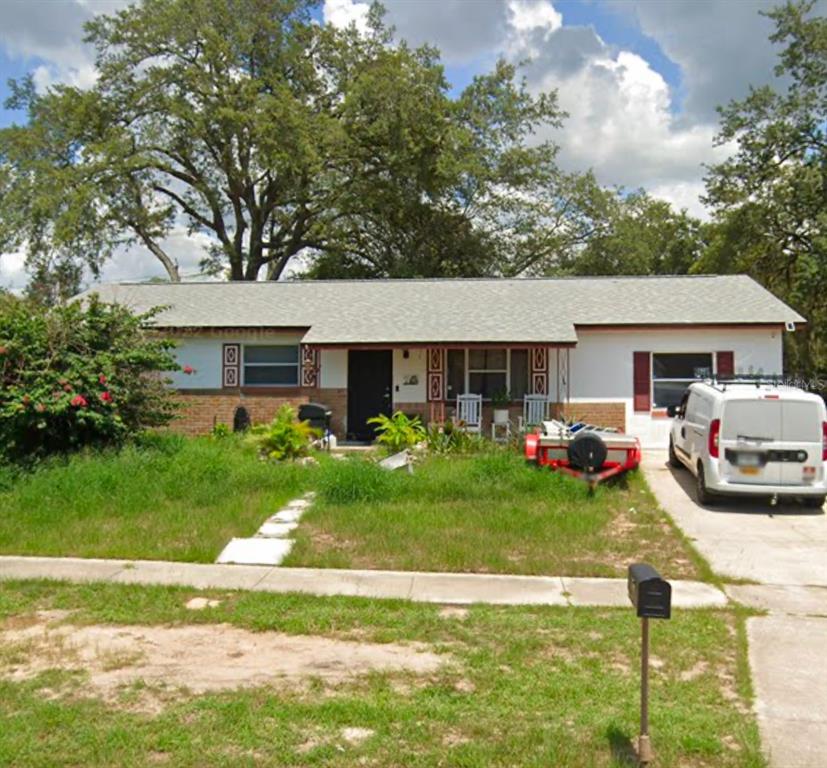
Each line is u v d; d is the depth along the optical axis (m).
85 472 12.14
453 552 9.01
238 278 38.84
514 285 22.11
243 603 7.34
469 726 4.75
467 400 18.42
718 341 18.72
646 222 47.12
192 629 6.69
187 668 5.77
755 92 30.81
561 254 40.28
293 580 8.16
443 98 35.28
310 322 19.91
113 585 7.90
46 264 31.50
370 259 40.41
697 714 4.94
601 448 12.56
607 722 4.80
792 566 8.75
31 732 4.63
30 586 7.85
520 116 36.56
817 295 29.86
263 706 5.02
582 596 7.62
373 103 34.66
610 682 5.46
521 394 19.30
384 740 4.56
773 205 31.16
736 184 31.95
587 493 12.09
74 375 13.48
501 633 6.48
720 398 11.66
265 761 4.32
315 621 6.80
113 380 14.19
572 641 6.29
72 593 7.64
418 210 37.50
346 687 5.38
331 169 36.84
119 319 14.65
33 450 13.74
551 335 17.92
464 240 38.00
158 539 9.59
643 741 4.32
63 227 29.91
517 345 17.92
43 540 9.55
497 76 35.94
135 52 34.28
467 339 18.02
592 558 8.95
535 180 37.66
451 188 36.84
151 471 12.62
